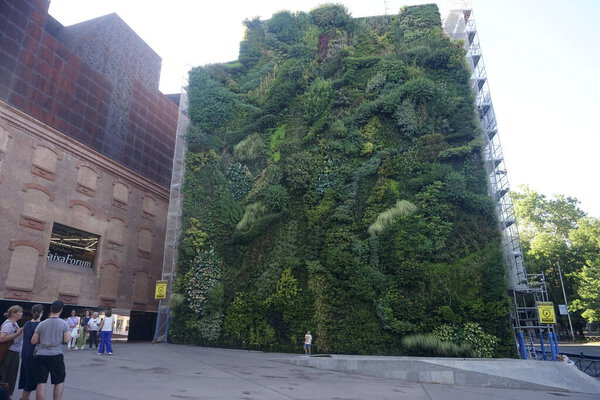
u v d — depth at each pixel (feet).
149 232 98.07
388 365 49.01
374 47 88.17
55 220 72.49
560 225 176.55
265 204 75.10
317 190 73.92
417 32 87.20
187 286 74.23
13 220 64.64
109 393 27.71
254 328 67.67
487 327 59.93
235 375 41.01
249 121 86.48
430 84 77.05
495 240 64.90
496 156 83.05
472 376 47.34
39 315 22.30
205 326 70.44
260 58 95.45
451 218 66.95
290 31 95.50
